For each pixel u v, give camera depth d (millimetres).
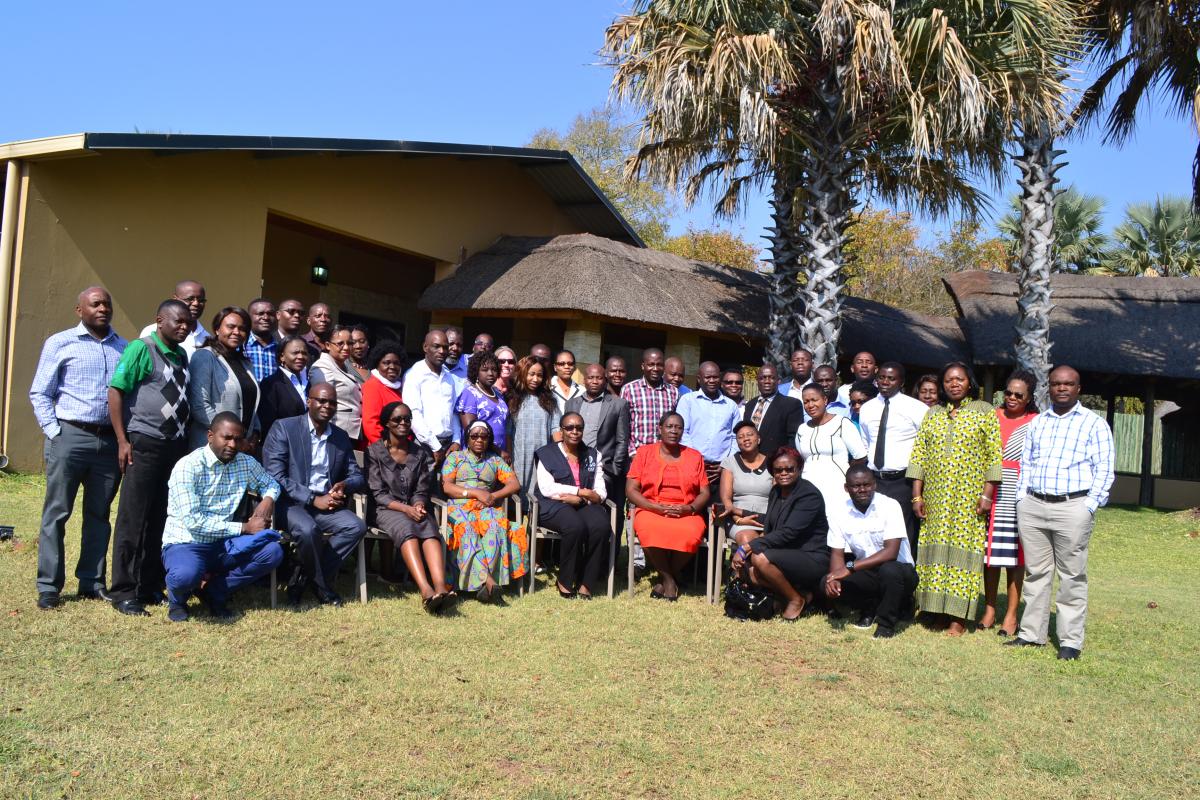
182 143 9797
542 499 6836
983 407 6379
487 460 6684
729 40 10031
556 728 4145
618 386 8016
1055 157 13156
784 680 5066
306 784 3432
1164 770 4066
